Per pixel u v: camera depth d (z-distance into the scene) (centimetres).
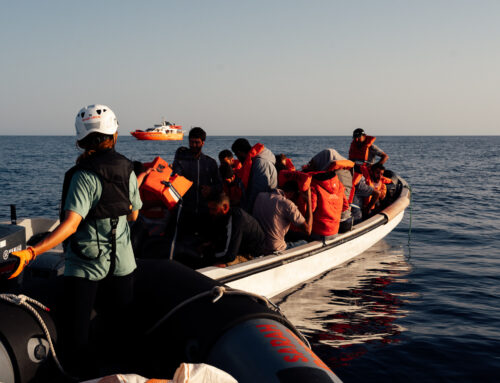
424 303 546
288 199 538
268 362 203
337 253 617
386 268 696
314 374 196
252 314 234
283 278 509
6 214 1317
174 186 441
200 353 226
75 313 209
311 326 470
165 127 13175
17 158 4844
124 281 222
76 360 213
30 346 209
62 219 202
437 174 2914
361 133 810
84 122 205
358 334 454
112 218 207
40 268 387
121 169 207
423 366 391
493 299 564
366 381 365
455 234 993
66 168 3347
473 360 403
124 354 269
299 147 10131
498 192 1900
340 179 604
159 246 425
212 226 454
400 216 861
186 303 246
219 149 7775
